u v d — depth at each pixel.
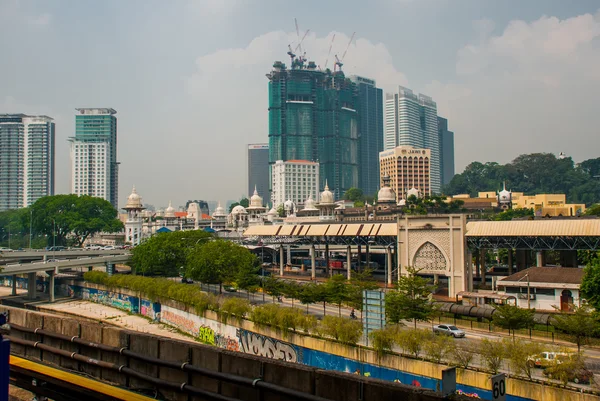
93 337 45.19
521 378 55.34
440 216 117.50
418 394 27.88
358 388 30.08
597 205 165.12
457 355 59.94
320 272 176.50
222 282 137.38
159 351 40.22
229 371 35.81
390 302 86.69
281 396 31.52
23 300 159.75
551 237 106.69
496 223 112.50
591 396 49.41
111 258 172.88
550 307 98.56
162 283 124.19
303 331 80.81
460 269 114.06
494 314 83.00
